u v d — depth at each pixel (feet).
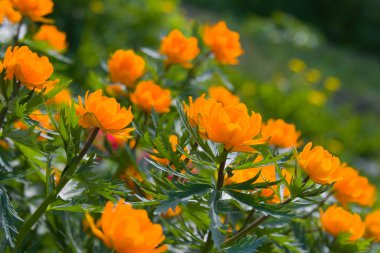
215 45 4.28
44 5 3.69
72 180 2.94
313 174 2.86
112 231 2.49
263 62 16.88
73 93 3.71
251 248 2.75
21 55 2.85
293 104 11.77
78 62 4.63
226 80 4.55
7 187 3.39
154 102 3.52
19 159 3.42
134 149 3.46
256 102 11.50
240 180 3.09
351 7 25.95
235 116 2.73
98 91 2.81
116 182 2.89
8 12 3.81
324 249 3.47
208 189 2.76
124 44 9.57
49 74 2.87
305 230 3.47
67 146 2.83
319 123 12.07
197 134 2.79
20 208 3.20
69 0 9.32
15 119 2.99
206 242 2.93
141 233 2.50
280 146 3.60
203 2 24.06
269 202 3.11
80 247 3.29
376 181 11.43
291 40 20.86
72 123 2.82
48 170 2.85
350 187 3.54
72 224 3.33
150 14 9.89
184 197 2.71
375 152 12.91
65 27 9.36
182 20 10.37
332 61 20.79
